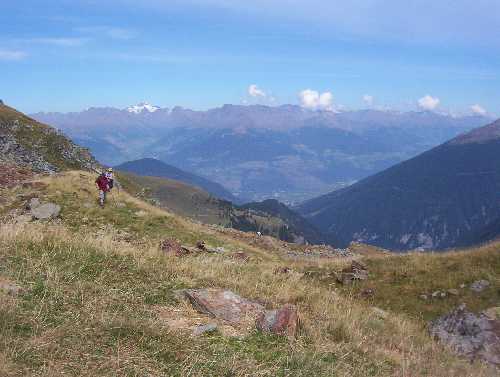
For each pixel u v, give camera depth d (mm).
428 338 16203
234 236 44156
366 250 48156
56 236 13945
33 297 8594
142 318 8539
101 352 6957
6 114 70750
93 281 10398
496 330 16672
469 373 11812
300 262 30781
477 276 22281
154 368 6828
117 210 32812
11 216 28531
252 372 7352
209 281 12469
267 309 11055
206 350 7922
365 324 12828
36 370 5973
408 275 24547
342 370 8234
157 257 14211
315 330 10172
